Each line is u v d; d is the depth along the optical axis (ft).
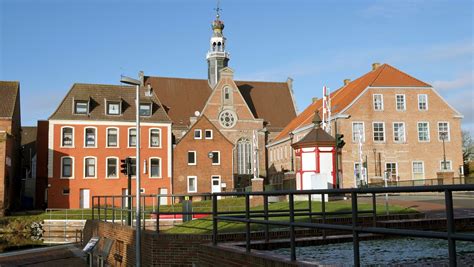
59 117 167.84
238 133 235.81
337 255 32.76
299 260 23.94
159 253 46.44
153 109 181.57
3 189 145.07
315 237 39.99
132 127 175.73
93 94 177.68
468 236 14.73
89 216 129.90
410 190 16.99
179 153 181.78
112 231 62.95
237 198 124.06
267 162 253.24
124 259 56.85
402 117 170.09
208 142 185.16
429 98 172.76
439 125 172.24
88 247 57.82
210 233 47.52
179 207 96.78
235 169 232.73
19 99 184.75
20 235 125.80
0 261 69.56
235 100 237.45
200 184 182.19
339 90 214.07
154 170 176.35
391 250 35.14
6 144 149.07
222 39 261.65
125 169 75.15
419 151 169.68
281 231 43.21
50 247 86.89
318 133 88.99
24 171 223.51
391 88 170.81
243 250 29.17
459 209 69.31
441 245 37.58
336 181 83.82
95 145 170.50
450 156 171.83
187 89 249.96
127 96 182.09
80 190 167.12
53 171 165.17
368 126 167.73
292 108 262.47
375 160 166.40
